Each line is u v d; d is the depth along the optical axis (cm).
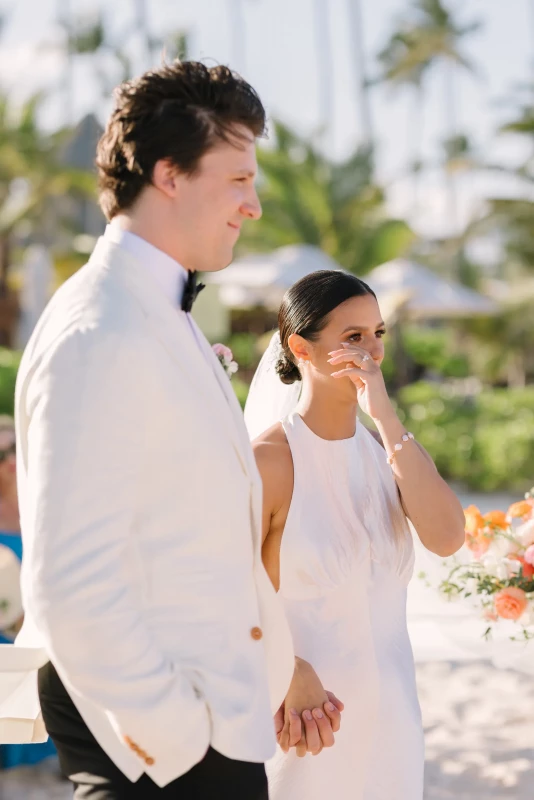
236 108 195
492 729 451
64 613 169
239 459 195
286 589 247
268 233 2755
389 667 248
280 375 269
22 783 420
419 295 1945
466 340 2941
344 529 249
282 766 248
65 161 2397
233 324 2453
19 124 3231
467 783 395
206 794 187
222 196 196
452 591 303
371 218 2806
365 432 269
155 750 178
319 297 250
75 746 197
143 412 180
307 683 234
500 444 1318
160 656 177
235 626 192
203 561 189
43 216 3275
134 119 193
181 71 194
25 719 225
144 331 185
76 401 175
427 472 246
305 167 2767
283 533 246
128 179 196
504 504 1227
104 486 174
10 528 451
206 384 191
